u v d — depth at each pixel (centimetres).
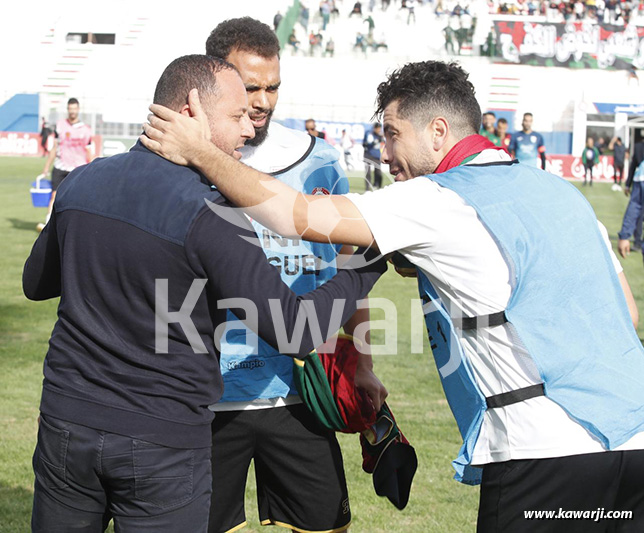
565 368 200
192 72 208
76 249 205
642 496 208
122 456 197
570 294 204
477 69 2914
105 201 204
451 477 396
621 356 207
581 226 211
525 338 200
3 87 3031
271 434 267
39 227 1215
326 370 250
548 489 200
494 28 3009
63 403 202
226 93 210
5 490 373
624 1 3189
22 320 698
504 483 204
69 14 3172
